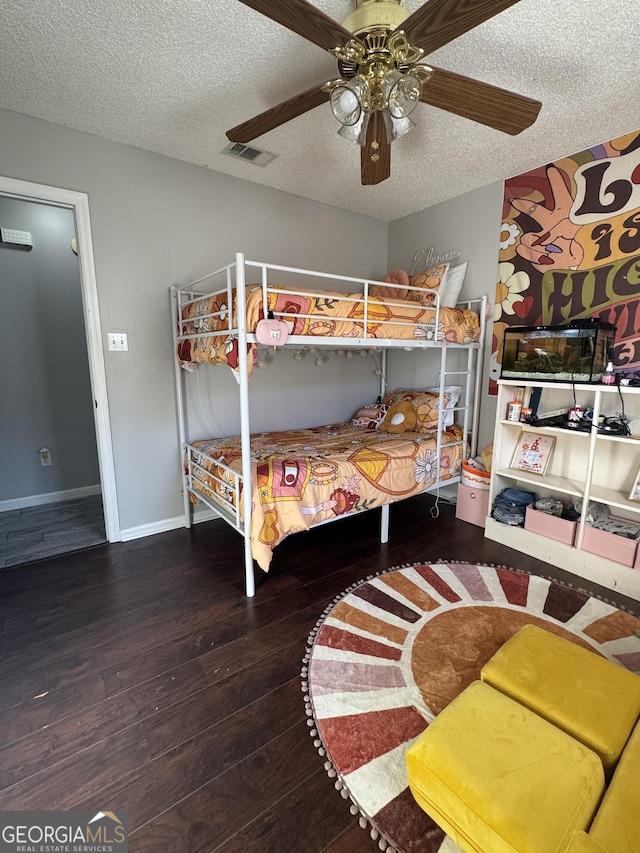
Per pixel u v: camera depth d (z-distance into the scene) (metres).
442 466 2.95
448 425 3.16
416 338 2.60
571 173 2.54
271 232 3.12
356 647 1.74
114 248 2.51
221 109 2.13
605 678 1.26
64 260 3.41
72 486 3.65
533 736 1.05
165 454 2.86
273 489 2.10
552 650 1.39
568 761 0.98
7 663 1.67
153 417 2.78
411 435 3.09
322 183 3.01
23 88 1.95
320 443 2.84
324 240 3.44
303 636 1.81
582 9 1.48
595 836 0.84
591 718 1.13
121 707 1.46
